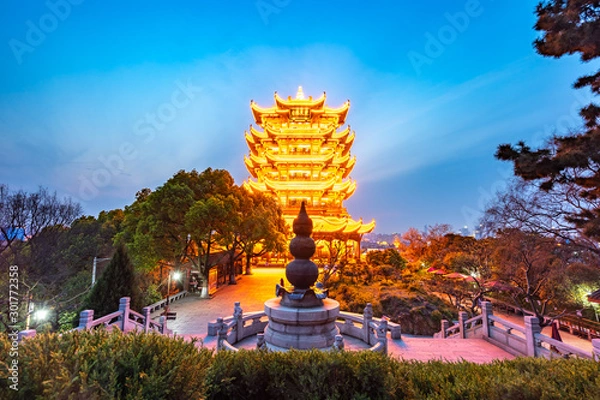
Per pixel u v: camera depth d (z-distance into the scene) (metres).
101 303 16.23
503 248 23.41
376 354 5.92
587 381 4.51
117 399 3.63
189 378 4.22
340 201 70.50
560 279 24.33
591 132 11.22
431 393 4.79
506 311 35.12
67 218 26.33
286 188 64.62
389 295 28.86
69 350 4.11
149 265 26.30
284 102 70.25
